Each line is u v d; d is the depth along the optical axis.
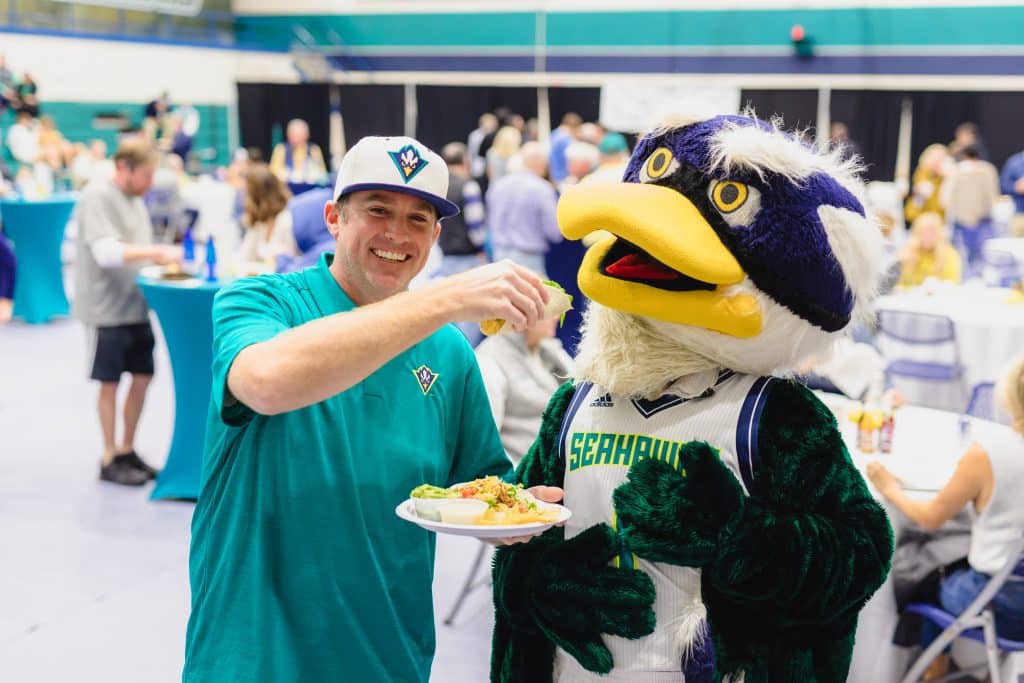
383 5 15.59
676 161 1.60
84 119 13.69
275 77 16.19
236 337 1.53
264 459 1.63
